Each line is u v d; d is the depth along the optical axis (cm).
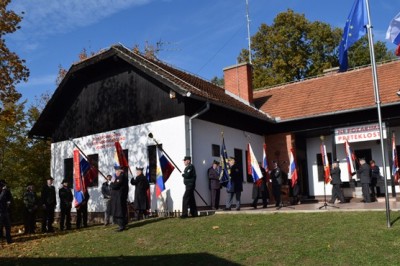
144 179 1550
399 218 1113
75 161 1591
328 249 908
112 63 1944
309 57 4069
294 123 2139
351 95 2097
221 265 895
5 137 2375
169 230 1248
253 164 1591
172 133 1677
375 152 2092
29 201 1591
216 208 1642
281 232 1084
